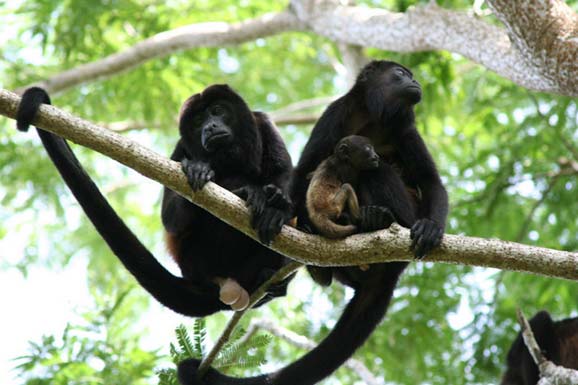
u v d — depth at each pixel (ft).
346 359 29.32
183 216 30.48
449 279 51.67
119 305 38.93
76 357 37.81
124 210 67.56
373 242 25.35
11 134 59.31
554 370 32.35
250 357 27.02
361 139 28.94
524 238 52.44
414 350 49.65
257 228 25.80
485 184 53.62
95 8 52.65
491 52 34.63
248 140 31.89
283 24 49.21
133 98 56.65
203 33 50.16
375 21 42.04
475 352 48.98
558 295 51.37
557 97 49.60
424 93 48.83
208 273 31.60
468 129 56.49
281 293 31.14
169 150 70.18
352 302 29.78
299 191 30.42
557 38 29.48
